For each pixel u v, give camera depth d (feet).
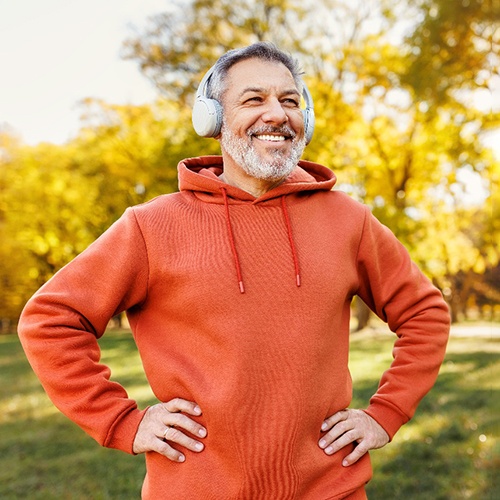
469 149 63.31
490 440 18.76
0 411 28.81
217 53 61.26
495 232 77.36
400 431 20.63
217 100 7.29
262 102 7.03
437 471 16.66
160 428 6.59
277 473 6.41
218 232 6.88
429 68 51.06
